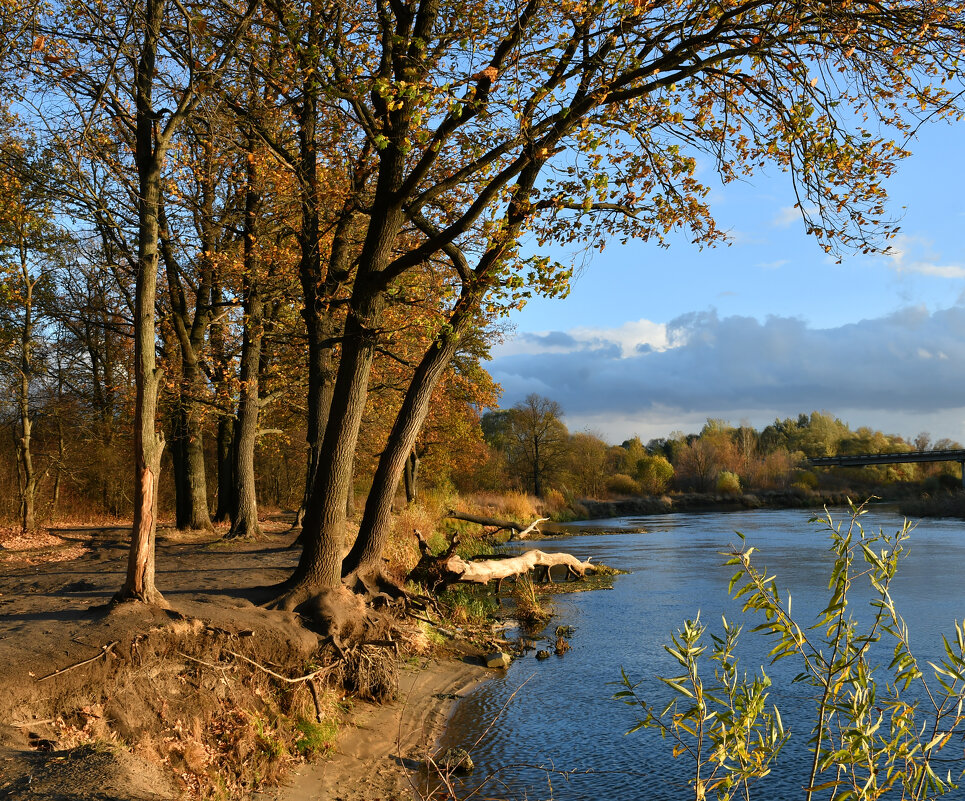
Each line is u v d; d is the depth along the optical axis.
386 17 10.48
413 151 11.94
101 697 6.33
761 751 3.70
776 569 21.50
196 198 18.02
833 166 9.66
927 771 3.54
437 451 37.44
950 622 13.73
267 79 11.38
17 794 4.27
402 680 10.52
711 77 10.54
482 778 7.43
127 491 32.12
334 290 15.48
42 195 13.77
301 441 35.41
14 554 16.47
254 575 11.30
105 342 28.84
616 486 69.44
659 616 15.26
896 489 74.50
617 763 7.80
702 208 11.02
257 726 7.14
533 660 12.09
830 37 9.27
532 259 9.77
